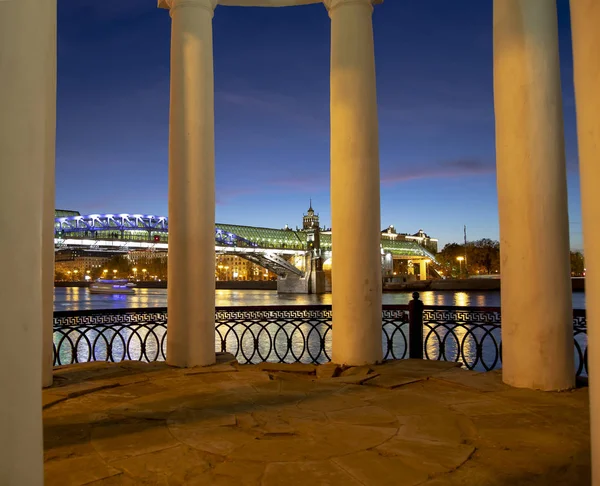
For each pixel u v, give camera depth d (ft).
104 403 15.78
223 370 20.36
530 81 16.89
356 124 21.49
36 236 6.06
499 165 17.53
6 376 5.67
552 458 11.16
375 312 21.43
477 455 11.35
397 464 10.84
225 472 10.48
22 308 5.82
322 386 17.92
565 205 17.07
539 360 16.76
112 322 24.88
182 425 13.55
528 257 16.88
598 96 6.79
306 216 508.53
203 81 21.50
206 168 21.44
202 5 21.63
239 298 287.89
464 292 289.33
